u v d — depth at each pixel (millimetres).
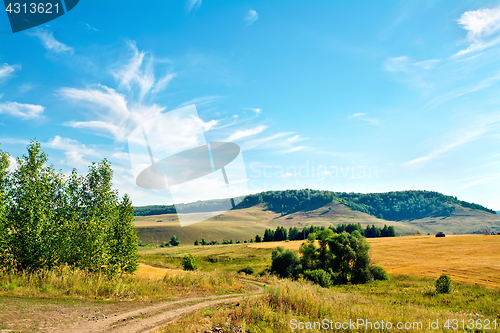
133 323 8383
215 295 16500
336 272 43969
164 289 16344
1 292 10492
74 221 16797
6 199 14977
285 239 142875
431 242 86062
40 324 7207
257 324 8398
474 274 39156
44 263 15039
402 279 39656
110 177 18109
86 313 9055
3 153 15414
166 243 125938
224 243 135375
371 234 166375
